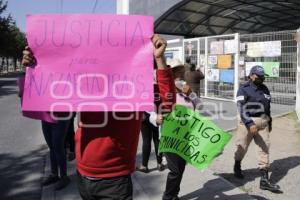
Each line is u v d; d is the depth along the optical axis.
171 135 4.62
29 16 2.75
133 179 6.15
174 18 24.73
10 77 54.62
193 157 4.52
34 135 10.15
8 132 10.68
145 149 6.47
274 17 30.58
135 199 5.27
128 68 2.73
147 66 2.73
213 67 16.83
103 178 2.83
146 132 6.44
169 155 4.73
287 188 5.98
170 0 22.91
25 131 10.79
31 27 2.75
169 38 27.42
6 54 63.38
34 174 6.71
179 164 4.72
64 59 2.74
